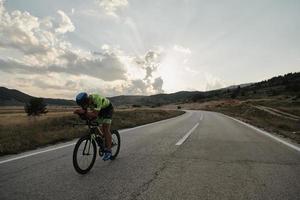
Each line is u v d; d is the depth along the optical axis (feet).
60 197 12.61
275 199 12.62
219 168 18.35
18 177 15.84
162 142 30.73
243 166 18.97
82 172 16.60
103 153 19.84
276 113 136.05
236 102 347.97
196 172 17.26
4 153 23.53
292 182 15.21
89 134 17.63
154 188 14.02
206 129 47.47
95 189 13.80
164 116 100.12
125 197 12.68
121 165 19.15
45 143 29.30
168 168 18.29
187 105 446.19
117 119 63.67
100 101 18.07
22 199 12.34
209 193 13.33
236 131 44.06
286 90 516.32
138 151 24.82
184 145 28.53
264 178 15.96
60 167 18.38
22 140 28.86
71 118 56.54
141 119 72.90
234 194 13.21
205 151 24.93
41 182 14.89
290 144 29.81
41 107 173.88
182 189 13.91
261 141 32.09
